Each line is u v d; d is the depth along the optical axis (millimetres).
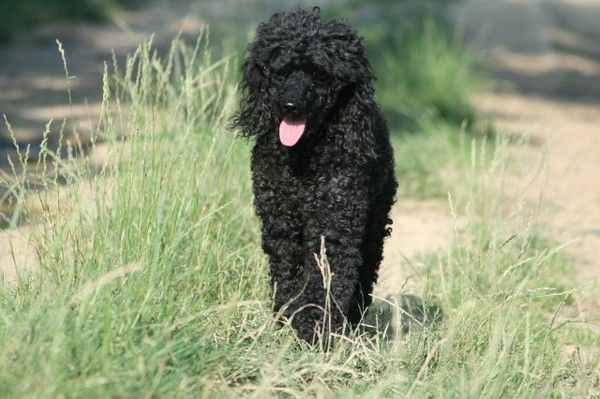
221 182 8695
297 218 7238
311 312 7094
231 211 8727
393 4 26859
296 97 6828
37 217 8891
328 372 6691
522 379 6918
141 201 7340
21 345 5762
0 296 6914
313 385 6207
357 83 7117
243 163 9250
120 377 5680
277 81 7098
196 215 8023
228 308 6828
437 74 17719
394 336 7617
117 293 6543
